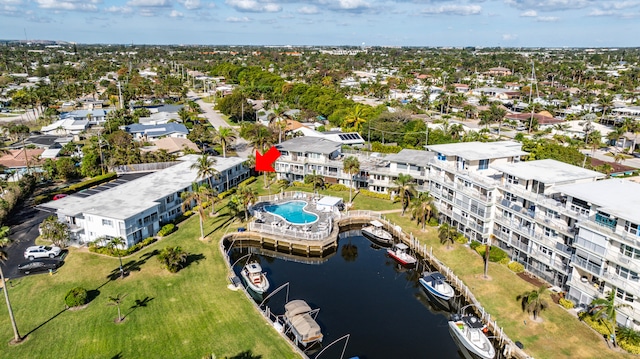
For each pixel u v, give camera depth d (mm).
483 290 61531
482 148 83500
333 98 198750
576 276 56906
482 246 71938
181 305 56594
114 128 154625
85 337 49875
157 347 48688
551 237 61781
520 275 65000
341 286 68688
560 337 51156
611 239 51469
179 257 64500
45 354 47094
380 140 150375
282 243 80250
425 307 63188
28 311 54312
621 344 48781
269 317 57562
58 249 68875
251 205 93000
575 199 59094
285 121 151375
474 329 52625
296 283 69188
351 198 98938
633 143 141375
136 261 67562
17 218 83250
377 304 63562
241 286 61656
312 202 96438
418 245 76188
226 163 106875
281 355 48344
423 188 92500
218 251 72250
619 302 51344
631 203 54094
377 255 80438
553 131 162000
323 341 54312
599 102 193750
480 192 74188
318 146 111250
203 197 90750
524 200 67375
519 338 51281
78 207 75562
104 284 60875
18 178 103000
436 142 136500
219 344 49562
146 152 122500
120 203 77312
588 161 115688
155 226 77875
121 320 53062
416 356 52031
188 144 136375
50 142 139750
